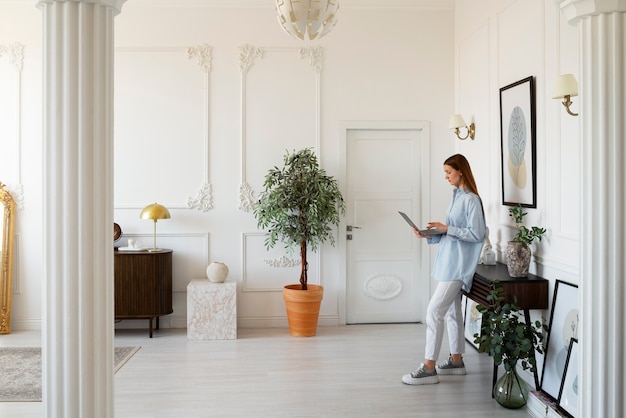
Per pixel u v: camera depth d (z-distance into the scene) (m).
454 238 4.52
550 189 4.23
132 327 6.39
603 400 2.52
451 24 6.52
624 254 2.50
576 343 3.70
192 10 6.35
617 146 2.49
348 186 6.52
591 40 2.53
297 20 2.88
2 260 6.12
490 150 5.43
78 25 2.30
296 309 5.94
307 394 4.29
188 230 6.39
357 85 6.48
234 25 6.38
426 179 6.53
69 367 2.33
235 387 4.44
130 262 5.97
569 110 3.68
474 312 5.63
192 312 5.86
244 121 6.39
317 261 6.46
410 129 6.52
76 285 2.32
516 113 4.76
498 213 5.23
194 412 3.94
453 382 4.56
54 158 2.30
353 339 5.88
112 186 2.43
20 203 6.25
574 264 3.85
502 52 5.12
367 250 6.55
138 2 6.30
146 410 3.97
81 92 2.30
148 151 6.35
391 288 6.57
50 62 2.31
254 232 6.41
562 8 2.65
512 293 4.16
